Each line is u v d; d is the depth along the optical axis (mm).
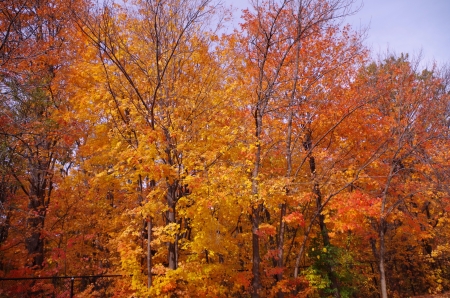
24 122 10430
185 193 11555
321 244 15320
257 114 13242
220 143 11172
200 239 10148
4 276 11609
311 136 15477
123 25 11914
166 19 11688
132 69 11984
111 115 11281
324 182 13570
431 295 20203
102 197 13898
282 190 11477
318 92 14539
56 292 12625
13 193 12844
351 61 14656
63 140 12188
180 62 12336
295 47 14398
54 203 12820
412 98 15602
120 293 10875
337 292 13773
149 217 10492
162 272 10133
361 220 12555
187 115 11445
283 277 13266
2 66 9484
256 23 13547
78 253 14555
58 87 12312
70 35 12758
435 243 22172
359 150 14883
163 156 10148
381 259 15062
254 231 12125
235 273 11672
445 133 16062
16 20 11023
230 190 10289
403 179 17125
